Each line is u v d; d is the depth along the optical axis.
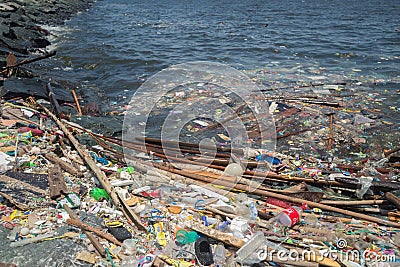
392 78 13.65
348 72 14.67
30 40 19.05
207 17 34.53
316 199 5.91
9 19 21.44
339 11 39.56
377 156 7.84
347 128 9.18
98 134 8.21
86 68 15.77
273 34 24.36
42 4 33.94
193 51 18.81
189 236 4.79
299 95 11.55
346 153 8.01
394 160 7.53
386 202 5.81
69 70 15.16
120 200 5.45
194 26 28.38
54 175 5.91
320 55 18.05
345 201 5.88
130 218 5.13
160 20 32.34
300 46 20.25
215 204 5.57
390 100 11.23
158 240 4.79
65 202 5.39
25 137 7.28
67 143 7.35
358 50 19.17
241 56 17.75
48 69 14.61
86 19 33.59
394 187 6.13
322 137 8.70
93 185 5.96
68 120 8.84
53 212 5.18
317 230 5.10
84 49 18.64
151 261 4.39
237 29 26.73
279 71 14.79
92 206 5.41
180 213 5.33
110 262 4.40
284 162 7.31
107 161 6.78
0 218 5.02
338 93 11.87
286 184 6.55
